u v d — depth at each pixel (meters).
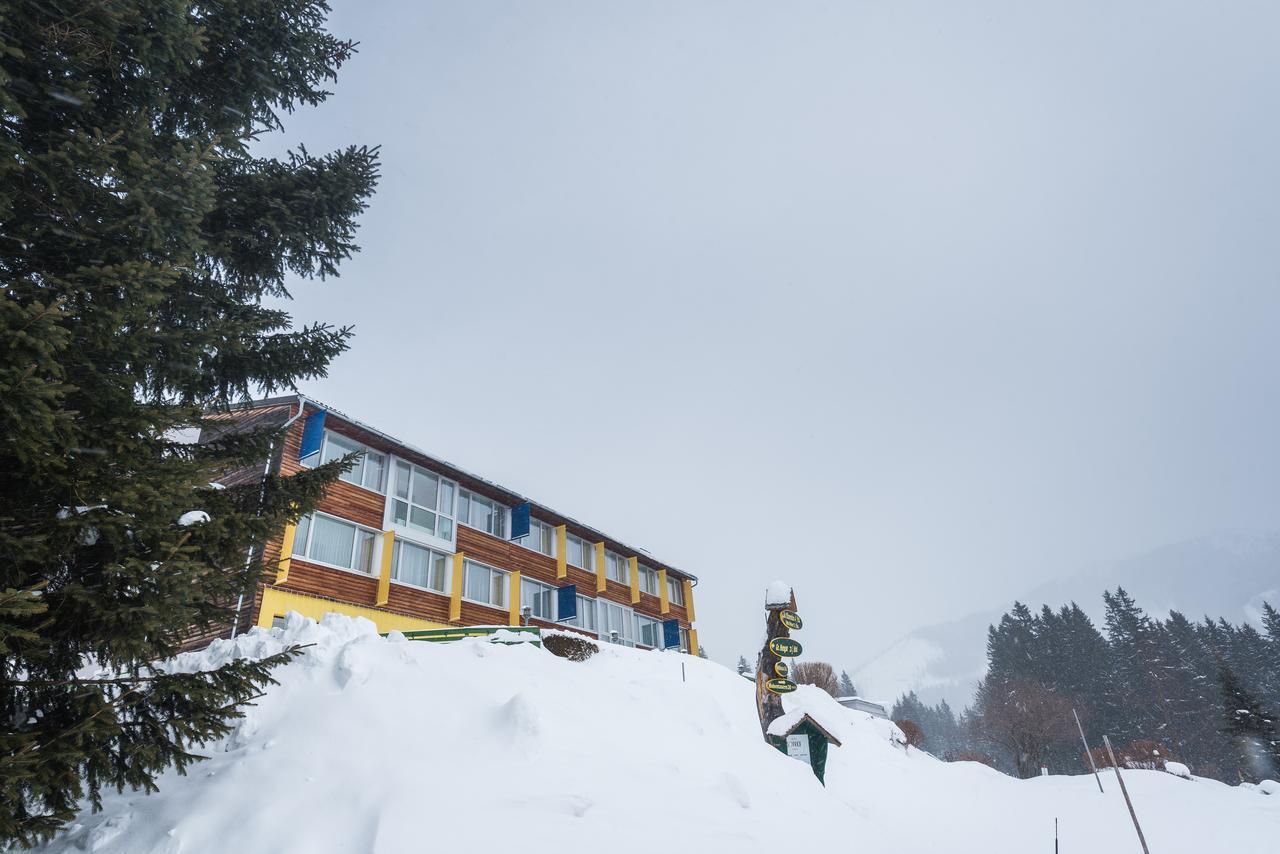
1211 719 52.75
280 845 4.70
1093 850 11.88
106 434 4.72
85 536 4.52
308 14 7.66
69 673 4.87
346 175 7.25
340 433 17.56
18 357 3.83
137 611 4.40
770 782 8.04
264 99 7.50
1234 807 16.16
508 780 5.81
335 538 16.53
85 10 4.98
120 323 4.73
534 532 23.19
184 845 4.75
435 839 4.79
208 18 6.90
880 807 12.78
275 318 6.75
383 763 5.64
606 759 6.73
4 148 4.35
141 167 4.95
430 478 19.84
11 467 4.45
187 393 6.13
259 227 7.10
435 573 19.03
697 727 9.50
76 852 4.82
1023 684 49.22
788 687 11.00
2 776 3.70
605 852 5.09
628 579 26.73
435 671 7.66
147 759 4.69
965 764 21.78
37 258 5.03
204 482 5.07
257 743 6.00
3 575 4.30
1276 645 65.00
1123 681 58.50
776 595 11.59
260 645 8.40
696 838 5.66
